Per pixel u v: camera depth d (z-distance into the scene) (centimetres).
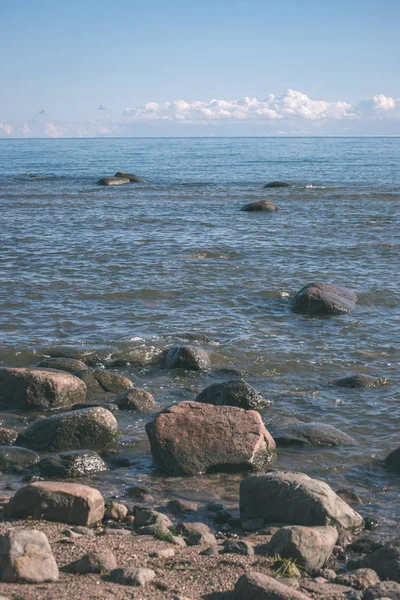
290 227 3225
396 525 866
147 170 7169
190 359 1465
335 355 1562
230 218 3506
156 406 1280
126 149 15050
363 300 2014
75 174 6469
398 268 2414
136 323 1752
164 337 1631
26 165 8094
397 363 1524
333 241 2880
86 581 644
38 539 680
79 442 1109
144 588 637
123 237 2912
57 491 833
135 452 1102
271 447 1070
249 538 806
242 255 2578
